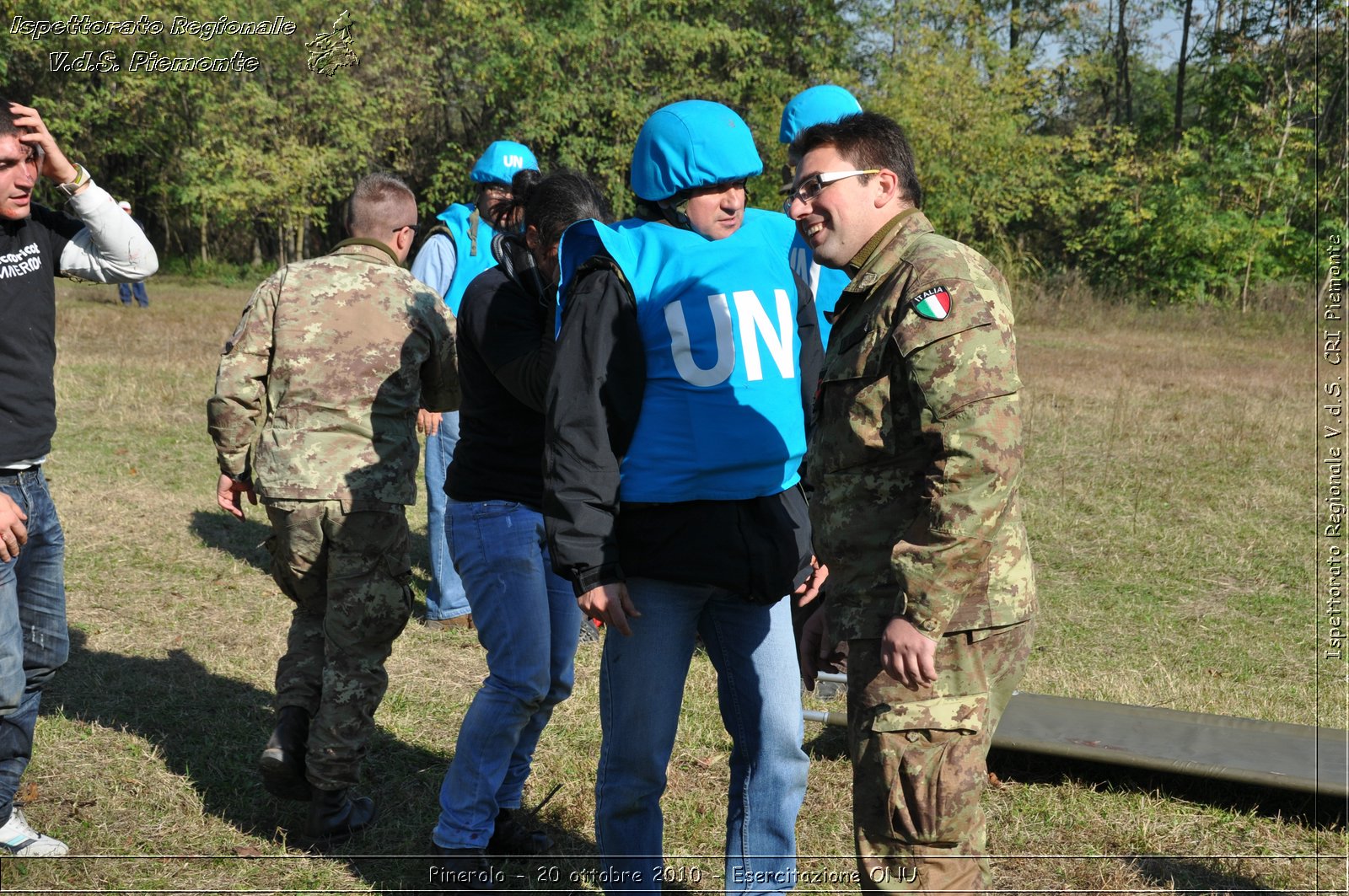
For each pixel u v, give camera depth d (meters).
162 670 4.43
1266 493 8.02
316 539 3.10
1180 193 24.25
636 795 2.61
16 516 2.81
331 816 3.17
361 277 3.24
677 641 2.57
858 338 2.23
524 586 2.93
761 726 2.67
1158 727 3.78
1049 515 7.34
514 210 3.01
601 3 26.73
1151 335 20.23
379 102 26.73
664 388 2.48
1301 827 3.43
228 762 3.67
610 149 27.38
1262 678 4.73
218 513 6.76
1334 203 23.59
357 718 3.12
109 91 25.08
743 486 2.52
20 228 2.93
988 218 23.77
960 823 2.21
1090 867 3.16
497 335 2.88
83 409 9.66
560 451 2.44
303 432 3.11
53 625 3.08
